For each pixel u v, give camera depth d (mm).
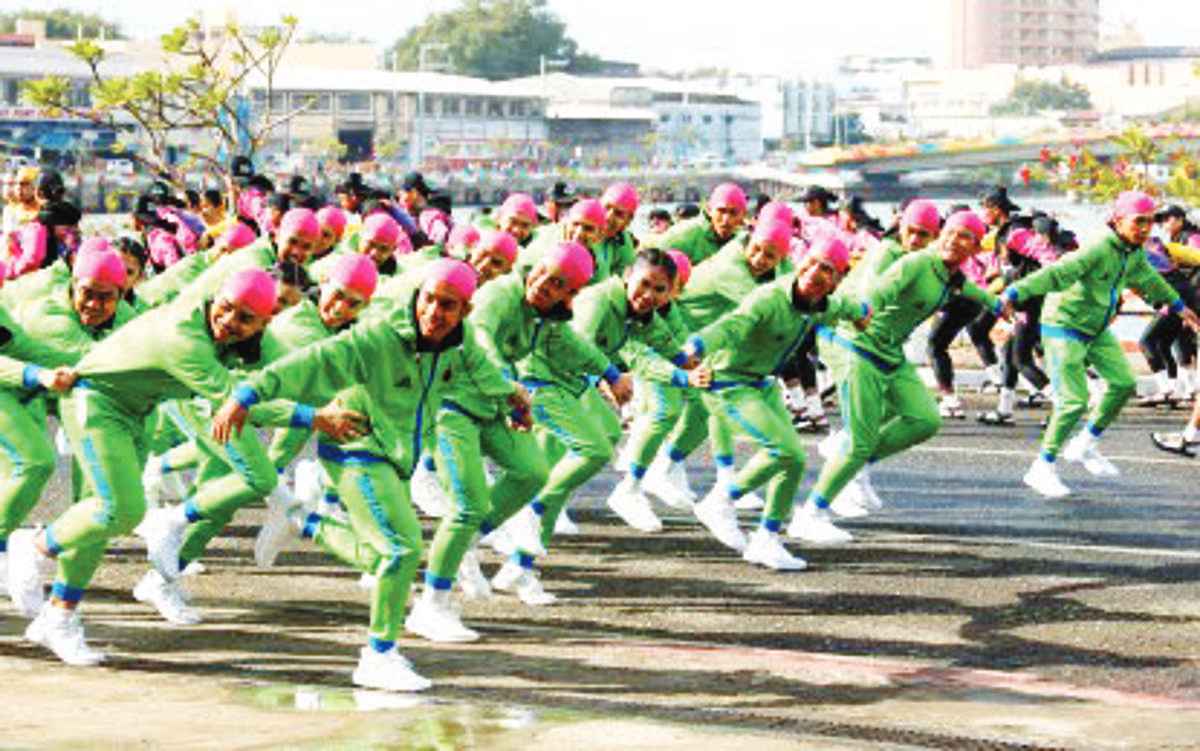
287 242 13164
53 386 10391
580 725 9109
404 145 193125
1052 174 44250
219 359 10297
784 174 195875
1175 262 23078
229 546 14617
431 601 11477
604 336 13211
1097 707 9859
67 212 14469
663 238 16641
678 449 15734
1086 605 12680
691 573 13812
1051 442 17203
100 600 12570
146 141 134875
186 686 9953
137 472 10547
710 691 10148
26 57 151000
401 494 10172
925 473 18469
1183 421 22297
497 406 11539
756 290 13508
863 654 11281
